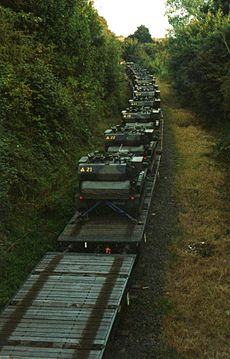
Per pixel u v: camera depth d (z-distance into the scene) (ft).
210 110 121.39
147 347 34.04
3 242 45.44
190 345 33.91
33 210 53.21
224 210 62.18
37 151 62.54
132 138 71.61
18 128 61.93
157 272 45.16
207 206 63.46
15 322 30.94
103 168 49.37
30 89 68.08
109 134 72.79
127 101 152.66
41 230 50.83
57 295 33.96
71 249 45.21
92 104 97.91
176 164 86.17
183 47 164.66
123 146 71.92
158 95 142.51
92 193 49.29
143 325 36.78
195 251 49.44
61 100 74.38
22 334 29.60
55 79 78.54
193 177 76.64
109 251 44.68
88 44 109.19
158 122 99.91
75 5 101.96
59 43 93.66
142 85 159.22
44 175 59.82
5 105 61.00
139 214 51.16
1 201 47.34
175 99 178.60
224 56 118.21
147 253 49.32
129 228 47.37
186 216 59.47
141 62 317.22
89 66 108.88
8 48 70.79
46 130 67.41
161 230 55.47
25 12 86.58
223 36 116.06
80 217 49.47
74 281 35.91
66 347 28.17
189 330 35.81
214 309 38.32
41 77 71.67
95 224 48.80
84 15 113.70
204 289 41.65
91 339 28.81
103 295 33.73
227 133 102.01
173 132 118.21
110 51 150.61
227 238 52.95
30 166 57.77
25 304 32.99
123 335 35.32
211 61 120.57
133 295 40.83
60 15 92.84
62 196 57.82
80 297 33.58
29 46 78.54
